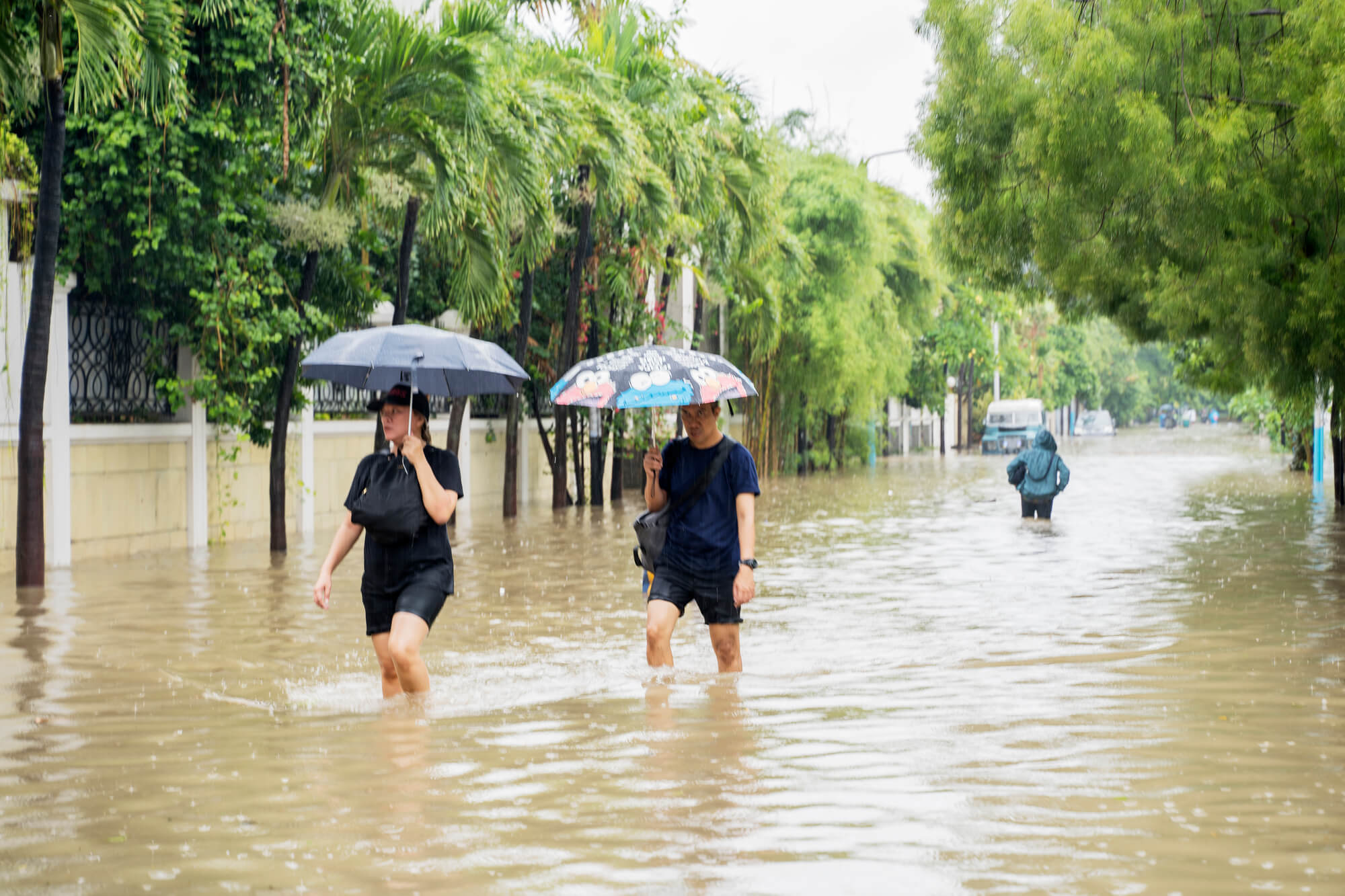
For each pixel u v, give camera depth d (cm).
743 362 7388
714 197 4888
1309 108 2152
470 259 3397
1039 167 2506
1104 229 2542
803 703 1263
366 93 3094
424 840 815
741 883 726
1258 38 2406
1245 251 2412
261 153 2909
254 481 3541
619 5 4562
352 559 2919
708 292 5553
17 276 2661
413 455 1316
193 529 3247
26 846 813
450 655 1653
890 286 8531
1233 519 3834
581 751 1060
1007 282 3278
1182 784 930
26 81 2453
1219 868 740
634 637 1811
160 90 2586
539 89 3478
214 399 3064
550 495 5434
